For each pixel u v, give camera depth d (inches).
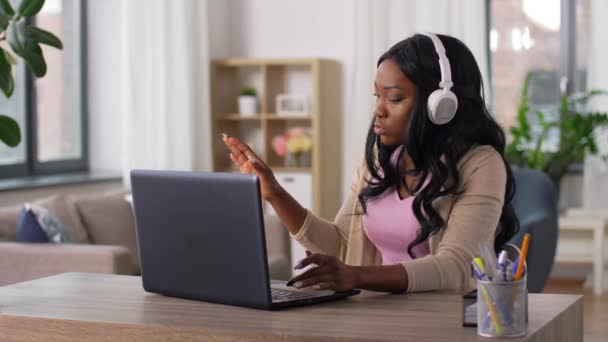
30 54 110.7
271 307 80.4
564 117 281.6
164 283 88.4
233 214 80.5
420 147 94.1
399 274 87.0
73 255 180.2
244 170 100.5
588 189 285.9
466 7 284.5
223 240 81.9
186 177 83.6
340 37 300.7
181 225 85.1
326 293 86.3
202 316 78.8
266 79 297.0
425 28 286.8
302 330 72.4
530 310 80.4
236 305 82.8
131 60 264.5
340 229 105.9
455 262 89.0
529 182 204.5
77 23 285.3
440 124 94.2
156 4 269.1
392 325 73.9
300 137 290.5
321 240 104.0
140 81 266.7
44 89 273.4
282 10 307.9
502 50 302.7
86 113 288.5
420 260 88.8
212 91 298.5
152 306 83.8
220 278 83.2
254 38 311.4
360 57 290.2
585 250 282.5
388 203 99.0
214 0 305.6
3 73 113.3
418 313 78.8
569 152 277.4
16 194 234.5
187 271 85.9
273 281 95.5
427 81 93.0
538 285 193.6
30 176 264.7
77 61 285.7
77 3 285.0
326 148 292.8
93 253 179.5
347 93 301.0
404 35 288.0
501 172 93.9
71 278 100.9
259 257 79.6
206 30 286.5
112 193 239.8
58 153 279.7
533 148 299.4
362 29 289.7
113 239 224.7
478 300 70.7
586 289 280.1
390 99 94.9
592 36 284.0
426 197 93.3
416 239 94.3
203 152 286.8
